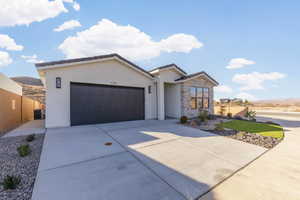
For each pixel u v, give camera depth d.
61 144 5.20
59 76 8.21
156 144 5.36
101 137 6.15
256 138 6.54
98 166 3.59
